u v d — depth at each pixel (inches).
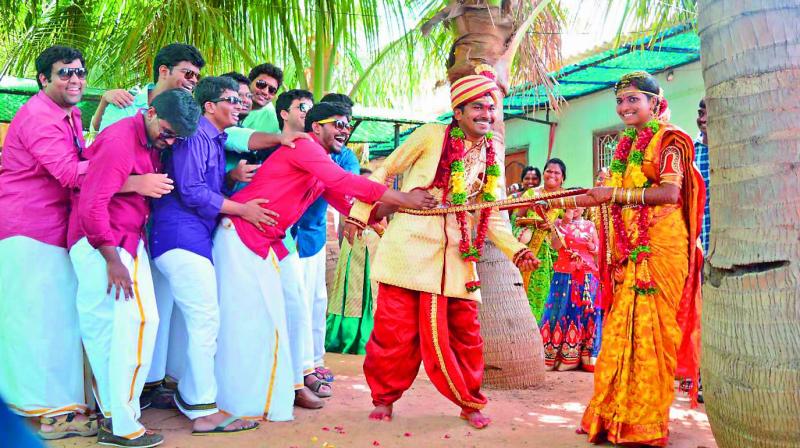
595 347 227.9
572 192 145.3
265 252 155.9
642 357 139.4
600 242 149.6
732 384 111.2
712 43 115.2
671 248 142.4
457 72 193.8
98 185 130.0
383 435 147.9
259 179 157.8
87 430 144.3
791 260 106.2
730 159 112.4
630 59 360.5
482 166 159.3
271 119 197.6
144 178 135.3
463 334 158.4
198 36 283.1
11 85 229.8
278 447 138.6
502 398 185.5
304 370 180.2
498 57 192.7
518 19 202.2
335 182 152.0
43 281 141.8
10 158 142.9
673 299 142.2
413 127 386.3
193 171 146.5
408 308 156.6
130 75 304.5
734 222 112.0
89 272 136.0
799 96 107.1
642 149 143.9
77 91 144.6
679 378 195.3
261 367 155.0
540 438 147.0
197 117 137.5
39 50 334.3
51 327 142.5
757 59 109.0
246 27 289.4
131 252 136.8
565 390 196.9
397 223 157.8
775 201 107.5
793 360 105.2
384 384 159.2
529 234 253.4
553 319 231.9
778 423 106.6
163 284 163.3
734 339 110.9
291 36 286.5
